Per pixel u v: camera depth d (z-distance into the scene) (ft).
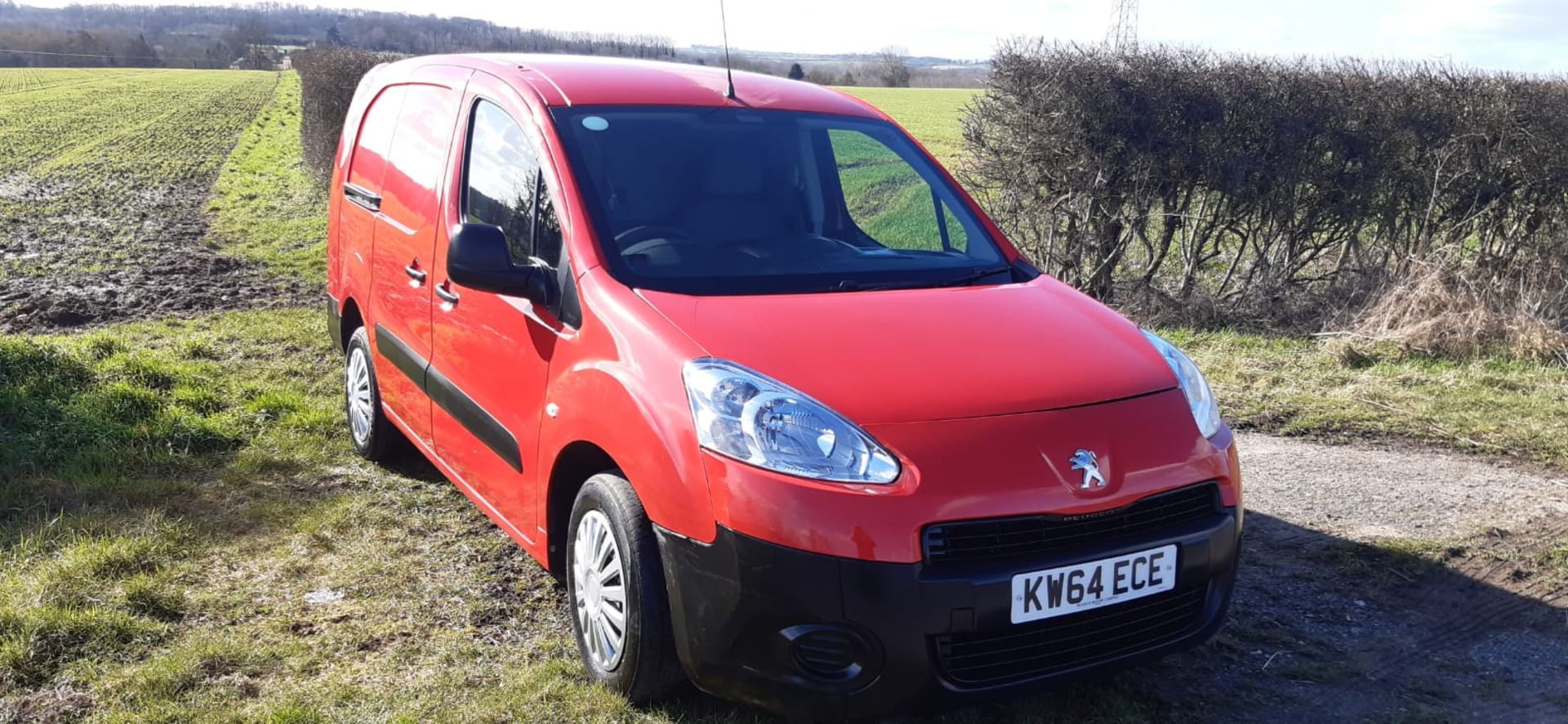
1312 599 13.48
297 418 19.43
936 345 10.32
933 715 10.59
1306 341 28.35
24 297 32.35
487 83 14.17
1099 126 29.53
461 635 12.12
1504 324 26.58
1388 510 16.47
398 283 15.55
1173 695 11.14
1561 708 11.02
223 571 13.58
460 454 13.82
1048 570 9.16
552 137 12.30
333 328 19.04
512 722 10.31
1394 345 26.25
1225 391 23.07
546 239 11.94
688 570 9.43
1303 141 29.53
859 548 8.86
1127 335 11.38
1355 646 12.32
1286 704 11.02
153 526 14.53
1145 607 9.80
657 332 10.18
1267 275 30.89
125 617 11.96
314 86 66.08
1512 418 21.15
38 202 60.29
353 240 17.72
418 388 15.02
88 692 10.64
